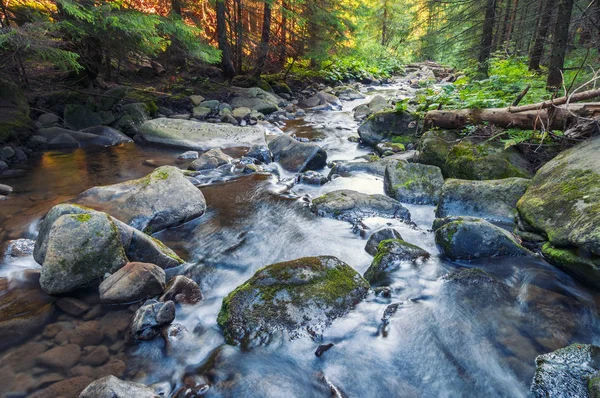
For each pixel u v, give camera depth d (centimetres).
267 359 280
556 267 370
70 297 344
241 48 1555
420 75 2498
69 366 271
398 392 254
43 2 897
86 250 351
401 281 366
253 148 805
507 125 600
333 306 318
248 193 620
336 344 291
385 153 801
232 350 288
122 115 995
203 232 488
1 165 693
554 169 450
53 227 356
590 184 381
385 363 277
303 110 1408
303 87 1817
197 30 1021
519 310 321
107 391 222
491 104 657
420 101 909
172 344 294
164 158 802
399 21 2708
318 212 536
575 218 359
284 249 449
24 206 543
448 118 698
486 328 303
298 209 557
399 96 1647
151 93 1187
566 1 683
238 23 1498
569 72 771
